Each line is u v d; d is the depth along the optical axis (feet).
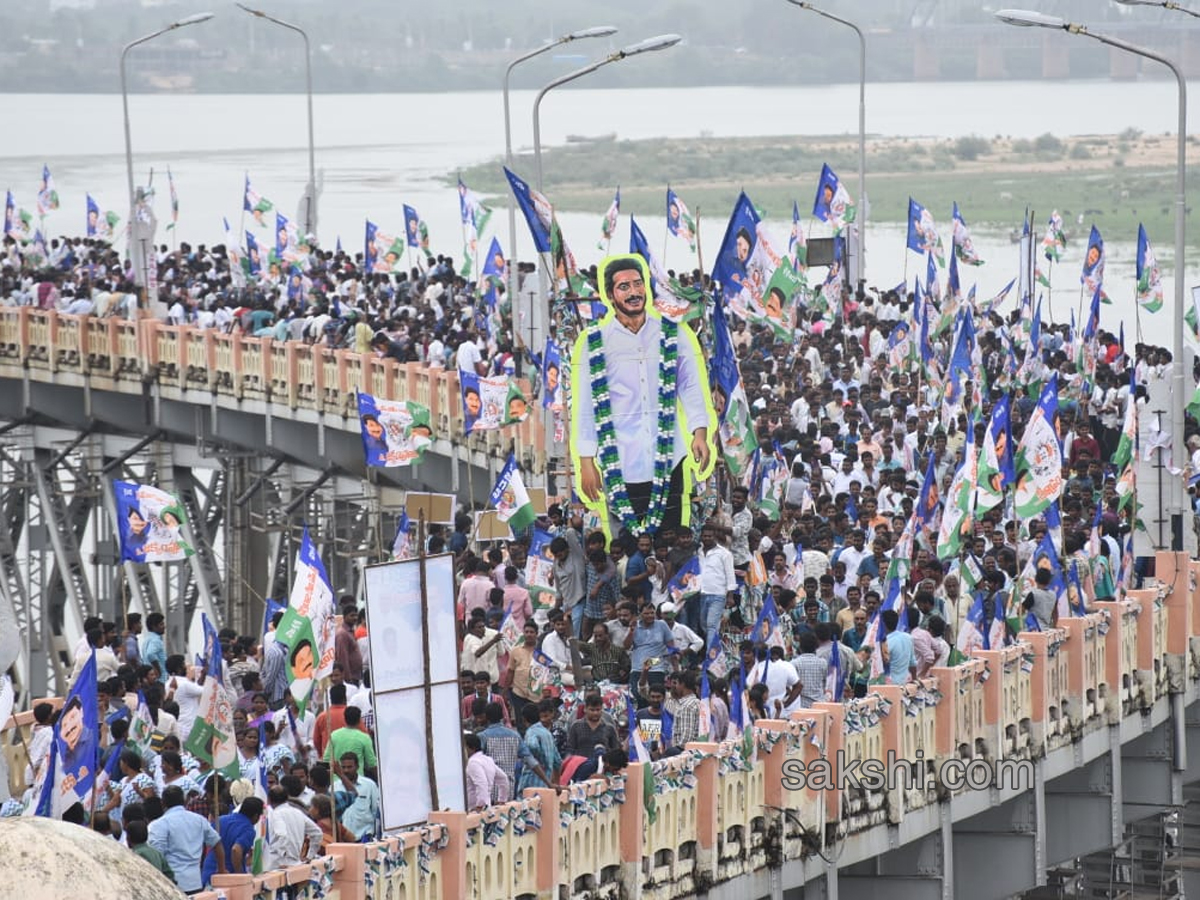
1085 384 391.45
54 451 511.40
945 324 416.26
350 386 431.02
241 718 201.36
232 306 470.80
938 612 252.21
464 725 204.85
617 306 281.95
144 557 247.29
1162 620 283.79
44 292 508.53
